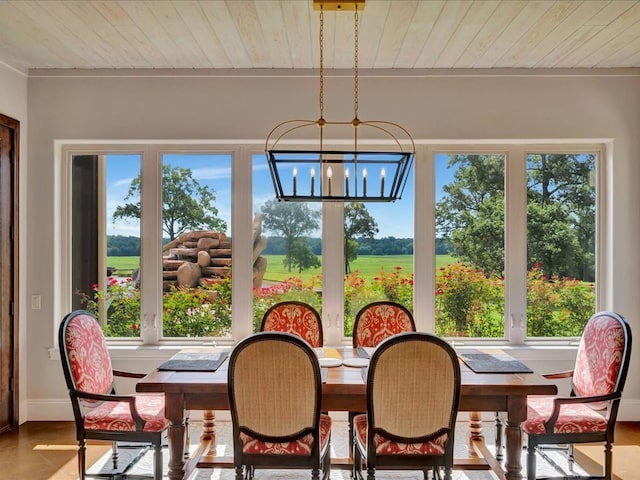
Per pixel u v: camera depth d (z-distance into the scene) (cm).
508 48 326
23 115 363
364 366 264
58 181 375
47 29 294
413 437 216
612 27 293
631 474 281
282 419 215
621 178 365
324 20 282
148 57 341
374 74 365
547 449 299
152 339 379
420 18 280
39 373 367
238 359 212
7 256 345
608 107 364
